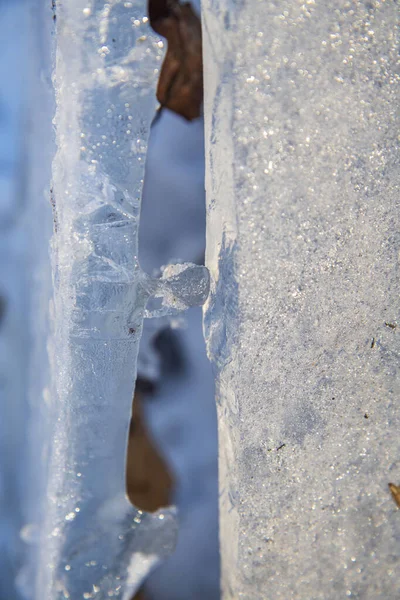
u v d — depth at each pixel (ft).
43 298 2.80
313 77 2.31
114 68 2.32
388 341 2.38
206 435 4.62
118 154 2.33
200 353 4.45
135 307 2.35
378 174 2.34
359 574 2.44
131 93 2.32
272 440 2.36
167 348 4.32
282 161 2.30
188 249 4.01
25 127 4.15
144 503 3.18
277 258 2.32
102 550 2.47
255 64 2.29
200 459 4.56
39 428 2.93
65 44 2.32
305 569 2.42
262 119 2.29
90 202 2.33
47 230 2.64
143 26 2.32
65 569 2.47
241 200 2.30
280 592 2.42
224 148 2.30
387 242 2.35
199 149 4.10
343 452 2.39
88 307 2.34
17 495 4.19
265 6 2.29
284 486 2.38
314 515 2.40
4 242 5.26
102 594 2.47
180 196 4.09
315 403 2.37
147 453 3.30
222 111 2.29
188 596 4.11
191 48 2.66
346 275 2.35
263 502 2.38
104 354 2.36
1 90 6.69
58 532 2.46
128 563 2.48
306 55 2.30
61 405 2.40
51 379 2.57
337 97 2.32
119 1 2.32
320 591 2.43
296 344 2.35
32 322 3.29
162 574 4.13
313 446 2.38
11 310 4.90
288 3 2.30
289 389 2.35
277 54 2.29
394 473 2.42
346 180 2.33
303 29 2.30
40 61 2.74
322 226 2.33
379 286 2.36
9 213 5.46
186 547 4.31
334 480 2.40
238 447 2.35
